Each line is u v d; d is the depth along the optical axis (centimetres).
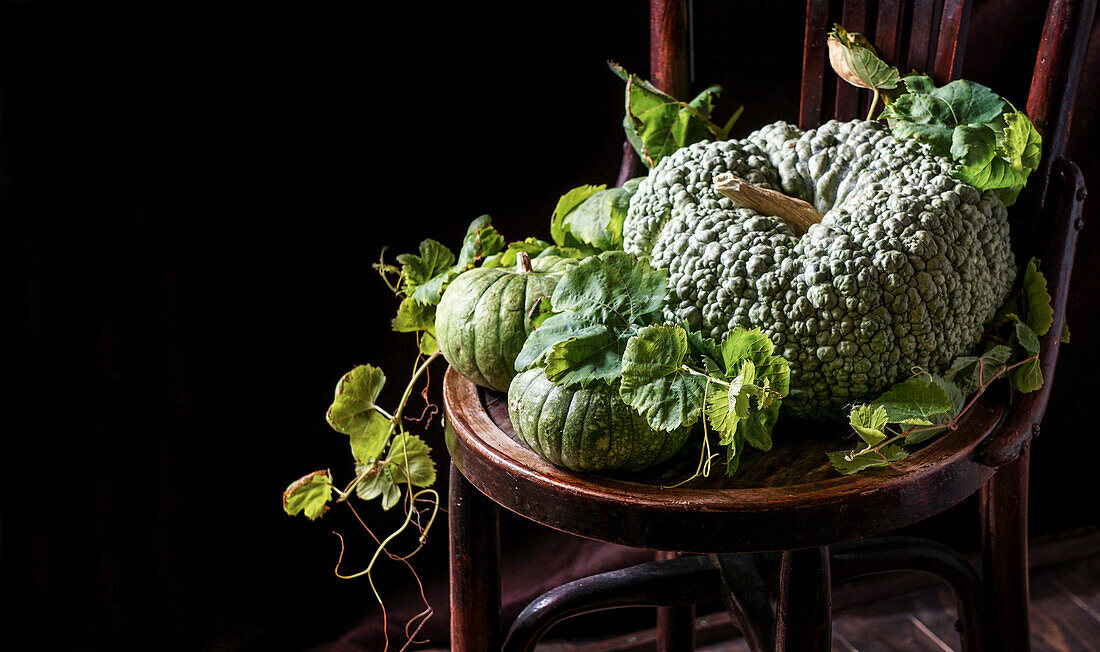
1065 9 153
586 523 148
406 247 201
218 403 197
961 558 174
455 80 195
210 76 187
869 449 146
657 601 168
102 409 192
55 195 184
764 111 202
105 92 183
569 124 201
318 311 199
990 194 153
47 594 194
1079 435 221
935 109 155
